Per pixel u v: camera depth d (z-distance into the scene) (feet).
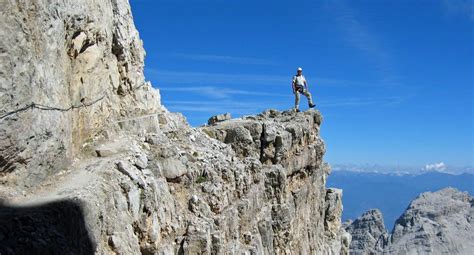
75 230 42.57
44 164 48.78
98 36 67.72
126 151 62.49
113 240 48.19
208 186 69.87
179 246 60.34
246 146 97.86
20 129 43.75
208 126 101.19
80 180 50.11
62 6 54.03
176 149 69.82
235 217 72.38
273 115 123.34
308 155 117.39
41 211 40.70
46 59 49.49
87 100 63.41
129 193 53.31
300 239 109.60
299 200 110.52
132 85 81.76
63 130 53.47
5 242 35.60
